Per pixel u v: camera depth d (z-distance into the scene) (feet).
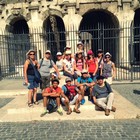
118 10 40.91
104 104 16.62
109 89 16.80
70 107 17.47
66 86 17.58
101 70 22.75
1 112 18.10
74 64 20.93
